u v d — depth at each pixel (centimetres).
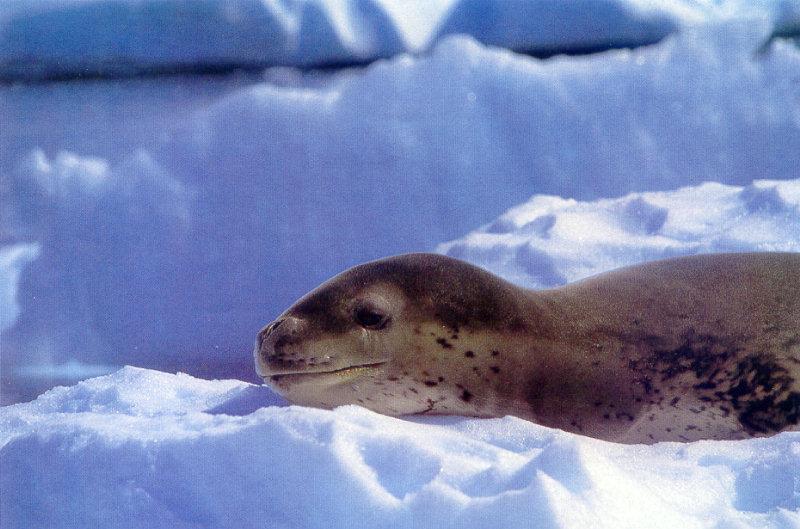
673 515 612
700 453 776
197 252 2822
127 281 2777
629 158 3089
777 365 979
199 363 2445
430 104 3166
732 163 3044
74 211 2942
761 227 1524
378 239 2936
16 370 2538
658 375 989
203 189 2919
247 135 3039
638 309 1027
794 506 665
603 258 1580
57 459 715
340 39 4731
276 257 2838
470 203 3031
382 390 955
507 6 4588
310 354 920
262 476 643
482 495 600
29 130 4228
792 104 3095
